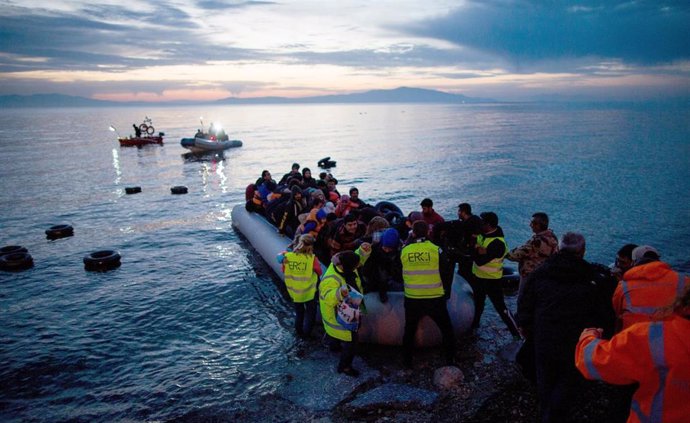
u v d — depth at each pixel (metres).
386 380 5.14
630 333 2.15
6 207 17.03
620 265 4.59
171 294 8.34
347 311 4.97
